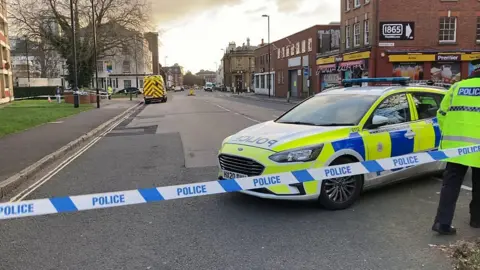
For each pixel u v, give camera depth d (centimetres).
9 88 3994
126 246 443
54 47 4597
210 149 1087
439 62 2958
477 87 438
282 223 501
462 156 438
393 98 631
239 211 546
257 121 1847
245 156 536
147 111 2852
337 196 546
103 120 1975
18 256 423
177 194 396
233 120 1922
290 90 5281
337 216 524
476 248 398
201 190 407
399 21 2917
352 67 3275
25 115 2116
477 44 2939
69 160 981
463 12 2909
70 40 4466
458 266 375
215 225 498
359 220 509
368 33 3077
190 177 762
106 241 458
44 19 4328
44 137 1325
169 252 425
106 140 1348
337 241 446
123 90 7500
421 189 641
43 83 6644
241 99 4972
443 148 467
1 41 3641
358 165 488
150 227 498
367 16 3048
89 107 2991
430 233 466
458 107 452
